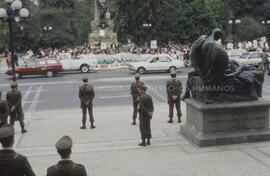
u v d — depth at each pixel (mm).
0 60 45281
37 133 11945
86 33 89812
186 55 36719
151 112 10008
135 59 34812
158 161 8797
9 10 15383
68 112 15516
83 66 32750
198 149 9688
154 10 55469
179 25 63500
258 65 14164
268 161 8539
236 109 10141
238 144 10031
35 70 29250
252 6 80000
